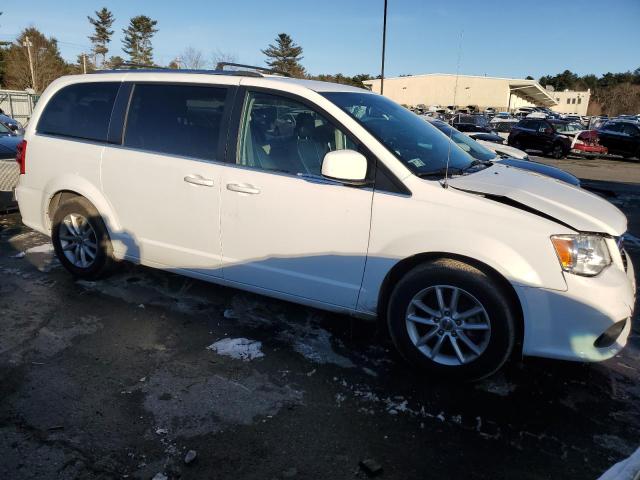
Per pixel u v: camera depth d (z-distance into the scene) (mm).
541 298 2703
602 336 2734
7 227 6012
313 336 3523
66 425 2537
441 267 2873
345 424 2619
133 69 4102
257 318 3766
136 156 3789
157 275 4516
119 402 2736
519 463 2383
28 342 3336
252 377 3014
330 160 2898
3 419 2564
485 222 2779
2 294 4059
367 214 3025
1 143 6168
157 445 2420
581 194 3236
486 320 2830
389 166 3010
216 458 2352
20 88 59188
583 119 43750
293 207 3217
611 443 2533
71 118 4191
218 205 3467
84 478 2203
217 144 3508
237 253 3492
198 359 3191
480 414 2734
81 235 4238
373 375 3070
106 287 4230
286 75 4352
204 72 3734
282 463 2338
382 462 2361
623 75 101125
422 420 2670
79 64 70500
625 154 20562
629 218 8164
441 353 3041
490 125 24062
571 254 2674
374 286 3094
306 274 3285
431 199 2896
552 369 3197
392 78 51875
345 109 3260
